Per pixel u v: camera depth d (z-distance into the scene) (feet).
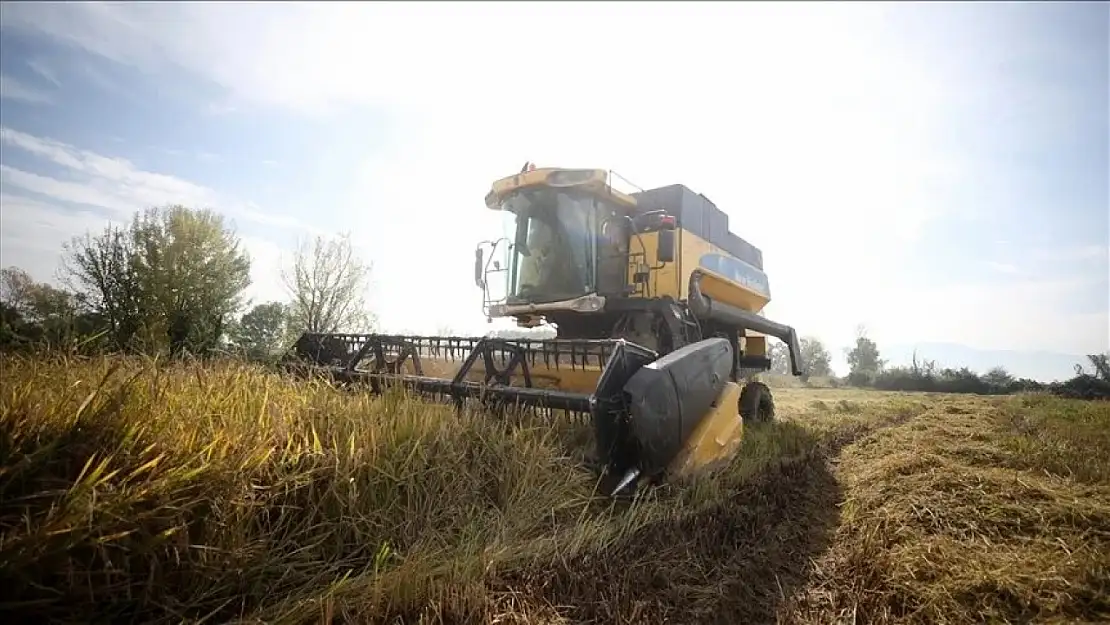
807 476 17.95
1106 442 22.16
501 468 11.98
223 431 8.56
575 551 9.87
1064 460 17.53
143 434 7.77
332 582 8.20
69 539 6.16
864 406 44.24
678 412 13.58
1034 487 14.07
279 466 8.78
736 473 16.08
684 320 22.13
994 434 24.41
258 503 8.18
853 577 10.41
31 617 5.99
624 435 12.64
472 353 15.89
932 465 17.19
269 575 8.02
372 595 7.68
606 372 12.66
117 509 6.61
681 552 10.80
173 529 6.86
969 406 45.34
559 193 22.48
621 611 8.59
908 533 11.78
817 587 10.19
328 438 10.32
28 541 5.87
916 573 10.00
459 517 10.56
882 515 13.00
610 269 22.98
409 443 10.96
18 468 6.48
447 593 8.06
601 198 22.72
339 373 18.31
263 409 9.75
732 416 16.46
